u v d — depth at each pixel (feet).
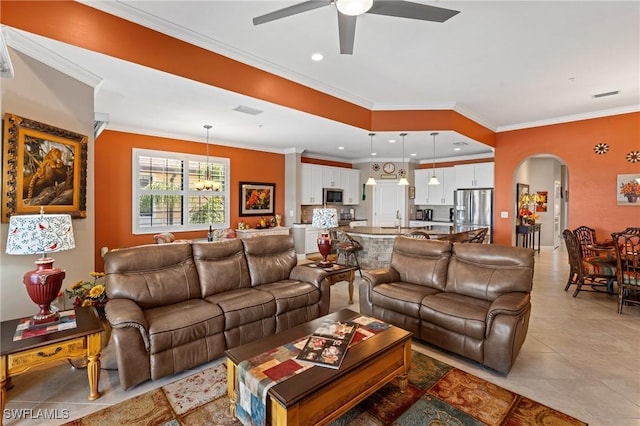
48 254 8.80
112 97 12.18
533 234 27.43
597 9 8.61
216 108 13.60
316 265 13.05
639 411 6.57
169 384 7.67
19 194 7.86
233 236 19.11
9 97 7.61
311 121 15.39
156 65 9.49
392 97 15.97
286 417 4.91
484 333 8.19
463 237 18.38
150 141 18.66
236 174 22.61
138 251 9.32
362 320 7.97
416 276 11.37
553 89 14.60
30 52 8.00
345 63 12.10
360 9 6.60
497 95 15.47
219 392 7.36
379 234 17.72
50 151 8.68
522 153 20.35
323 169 27.35
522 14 8.86
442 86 14.35
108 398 7.08
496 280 9.57
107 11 8.55
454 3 8.38
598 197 17.66
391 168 29.19
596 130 17.74
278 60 11.92
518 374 8.02
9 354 6.00
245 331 9.25
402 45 10.66
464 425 6.23
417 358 8.91
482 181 25.03
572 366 8.38
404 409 6.73
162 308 8.75
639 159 16.47
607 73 12.82
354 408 6.78
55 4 7.81
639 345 9.54
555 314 12.18
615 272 13.26
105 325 9.05
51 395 7.16
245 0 8.35
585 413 6.52
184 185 20.22
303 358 6.06
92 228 10.41
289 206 25.12
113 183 17.40
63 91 9.17
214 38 10.36
